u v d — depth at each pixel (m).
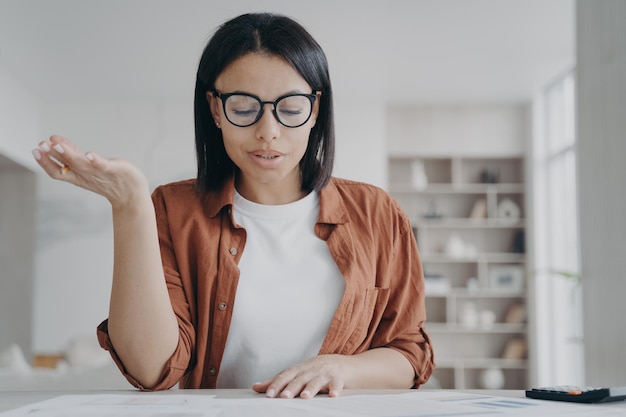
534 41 5.00
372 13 4.49
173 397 0.82
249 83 0.97
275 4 4.36
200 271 1.07
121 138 6.44
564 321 6.25
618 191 2.81
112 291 0.88
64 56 5.27
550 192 6.46
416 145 6.74
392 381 1.03
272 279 1.08
